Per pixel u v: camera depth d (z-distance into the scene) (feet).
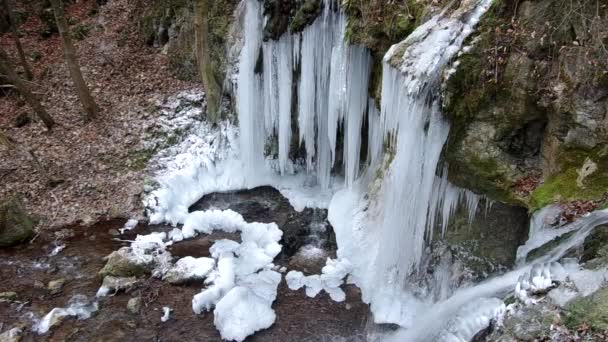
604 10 18.76
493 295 21.63
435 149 22.79
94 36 49.19
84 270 28.96
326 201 34.40
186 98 41.83
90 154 37.60
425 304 25.05
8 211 30.78
